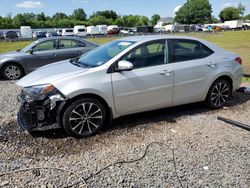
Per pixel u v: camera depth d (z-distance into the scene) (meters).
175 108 5.46
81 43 9.81
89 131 4.20
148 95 4.53
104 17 115.62
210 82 5.13
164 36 4.83
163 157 3.58
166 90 4.67
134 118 4.92
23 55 9.08
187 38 4.98
